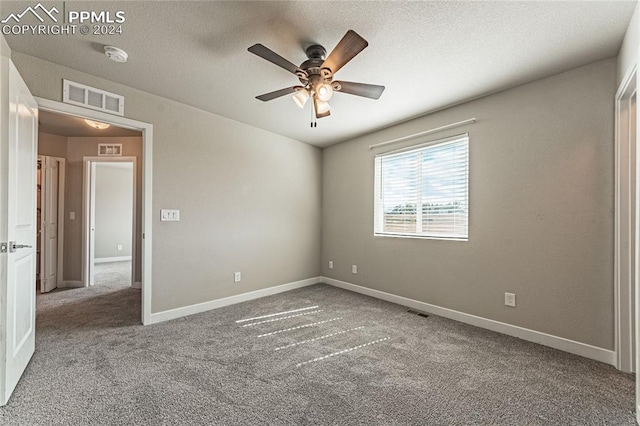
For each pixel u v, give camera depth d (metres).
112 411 1.52
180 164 3.03
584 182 2.19
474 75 2.38
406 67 2.27
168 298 2.93
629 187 1.98
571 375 1.91
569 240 2.26
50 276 4.07
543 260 2.39
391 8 1.65
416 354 2.20
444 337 2.52
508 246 2.59
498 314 2.65
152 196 2.82
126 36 1.93
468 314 2.86
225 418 1.48
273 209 3.99
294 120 3.51
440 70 2.31
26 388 1.71
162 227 2.90
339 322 2.88
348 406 1.58
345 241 4.30
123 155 4.34
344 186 4.34
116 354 2.15
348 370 1.96
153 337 2.47
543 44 1.96
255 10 1.68
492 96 2.71
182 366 1.99
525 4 1.60
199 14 1.71
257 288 3.78
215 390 1.72
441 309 3.08
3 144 1.58
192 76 2.47
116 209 7.00
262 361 2.08
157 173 2.86
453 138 2.99
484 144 2.76
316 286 4.42
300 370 1.96
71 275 4.34
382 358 2.14
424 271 3.26
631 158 1.98
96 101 2.47
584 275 2.19
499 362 2.08
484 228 2.75
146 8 1.66
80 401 1.60
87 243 4.37
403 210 3.54
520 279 2.51
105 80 2.52
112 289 4.18
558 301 2.31
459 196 2.98
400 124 3.55
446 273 3.05
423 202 3.32
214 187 3.32
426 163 3.29
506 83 2.51
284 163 4.14
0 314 1.55
